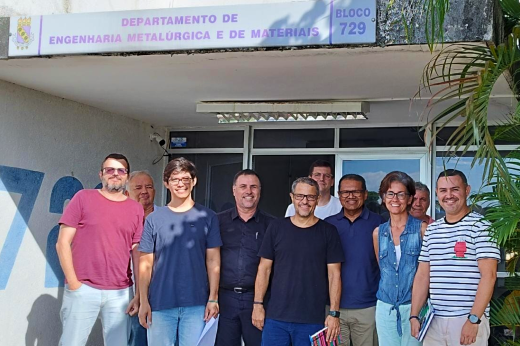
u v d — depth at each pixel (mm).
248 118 7164
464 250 4688
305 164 8055
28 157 6422
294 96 6430
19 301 6312
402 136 7758
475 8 4496
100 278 5367
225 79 5812
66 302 5348
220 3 6719
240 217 5574
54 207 6754
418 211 5922
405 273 5086
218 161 8406
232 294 5457
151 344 5234
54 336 6738
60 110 6816
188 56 5125
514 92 5090
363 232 5496
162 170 8555
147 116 7801
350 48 4785
